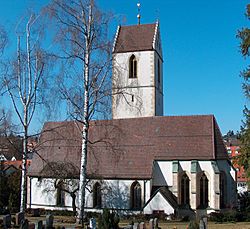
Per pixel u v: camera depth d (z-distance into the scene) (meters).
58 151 55.56
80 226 30.69
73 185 51.28
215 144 50.94
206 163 49.88
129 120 55.62
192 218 46.62
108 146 49.78
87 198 51.62
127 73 58.81
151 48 58.69
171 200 48.06
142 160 51.34
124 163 51.62
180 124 53.81
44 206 53.88
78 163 53.38
